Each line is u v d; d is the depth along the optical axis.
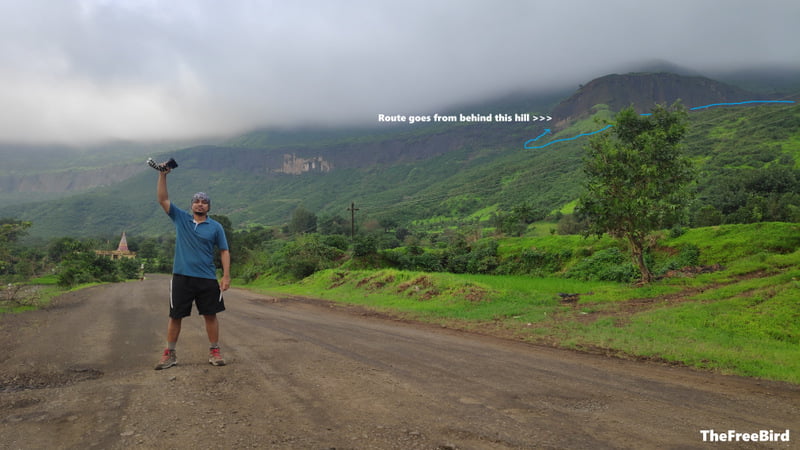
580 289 15.89
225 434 2.60
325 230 108.81
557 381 4.52
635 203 14.91
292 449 2.40
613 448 2.63
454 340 7.61
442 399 3.57
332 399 3.43
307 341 6.51
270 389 3.66
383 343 6.70
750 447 2.77
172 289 4.45
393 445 2.54
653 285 14.67
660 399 3.96
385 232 110.25
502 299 13.65
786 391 4.59
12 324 8.55
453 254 30.67
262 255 52.09
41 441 2.48
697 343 7.32
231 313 10.98
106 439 2.50
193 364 4.61
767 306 9.30
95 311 11.70
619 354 6.60
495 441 2.67
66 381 3.94
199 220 4.61
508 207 164.50
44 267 71.81
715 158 122.00
